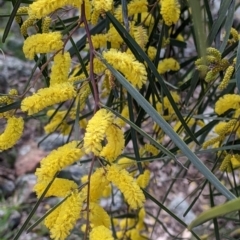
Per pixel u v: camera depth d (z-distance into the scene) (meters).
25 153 1.09
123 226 0.60
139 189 0.27
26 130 1.14
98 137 0.25
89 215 0.28
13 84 1.19
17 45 1.31
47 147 1.09
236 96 0.38
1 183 1.02
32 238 0.90
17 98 0.33
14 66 1.23
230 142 0.42
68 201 0.27
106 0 0.29
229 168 0.43
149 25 0.44
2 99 0.32
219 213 0.19
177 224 0.97
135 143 0.37
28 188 1.00
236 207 0.19
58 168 0.27
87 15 0.32
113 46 0.38
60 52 0.31
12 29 1.36
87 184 0.28
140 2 0.39
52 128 0.48
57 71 0.31
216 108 0.38
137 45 0.34
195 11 0.20
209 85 0.45
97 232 0.26
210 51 0.35
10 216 0.93
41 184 0.29
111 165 0.28
